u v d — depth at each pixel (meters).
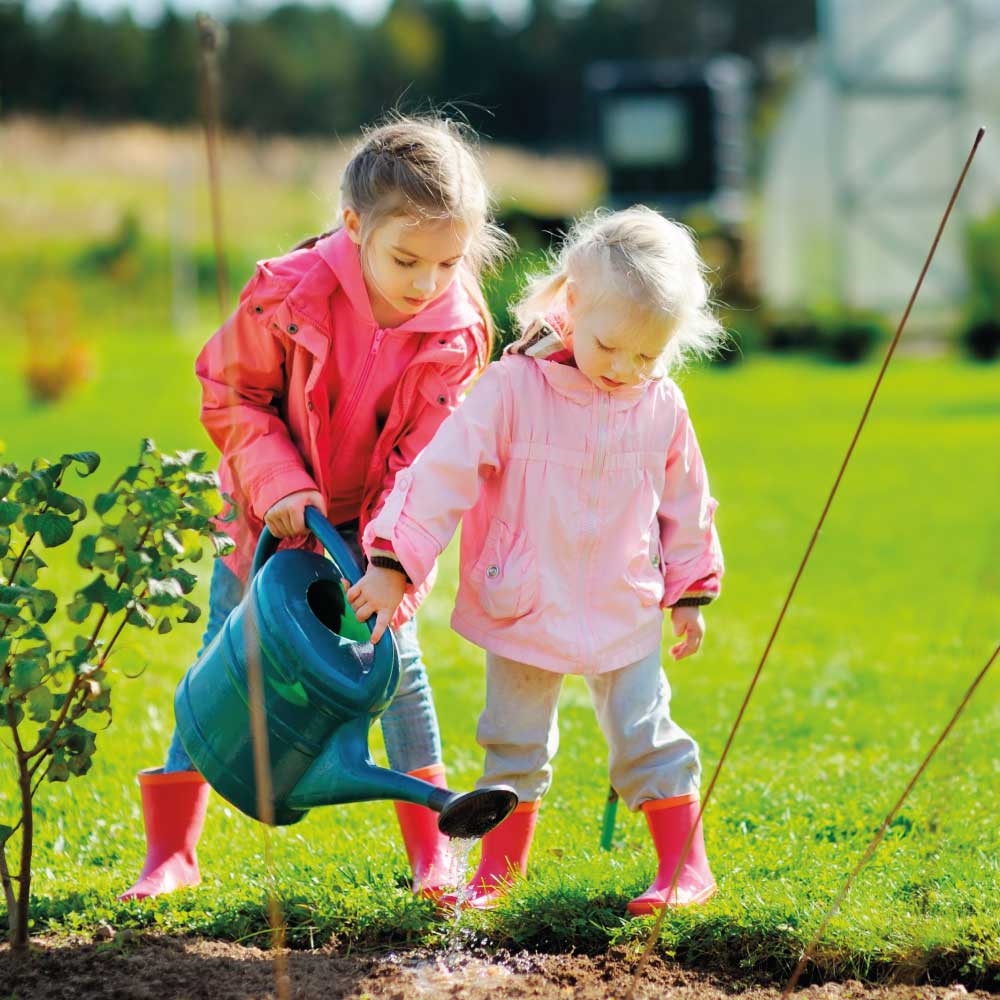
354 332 2.94
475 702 4.70
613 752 2.90
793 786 3.62
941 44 23.75
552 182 38.25
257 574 2.62
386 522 2.70
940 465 11.39
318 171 33.66
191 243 27.56
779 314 23.42
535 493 2.82
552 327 2.84
